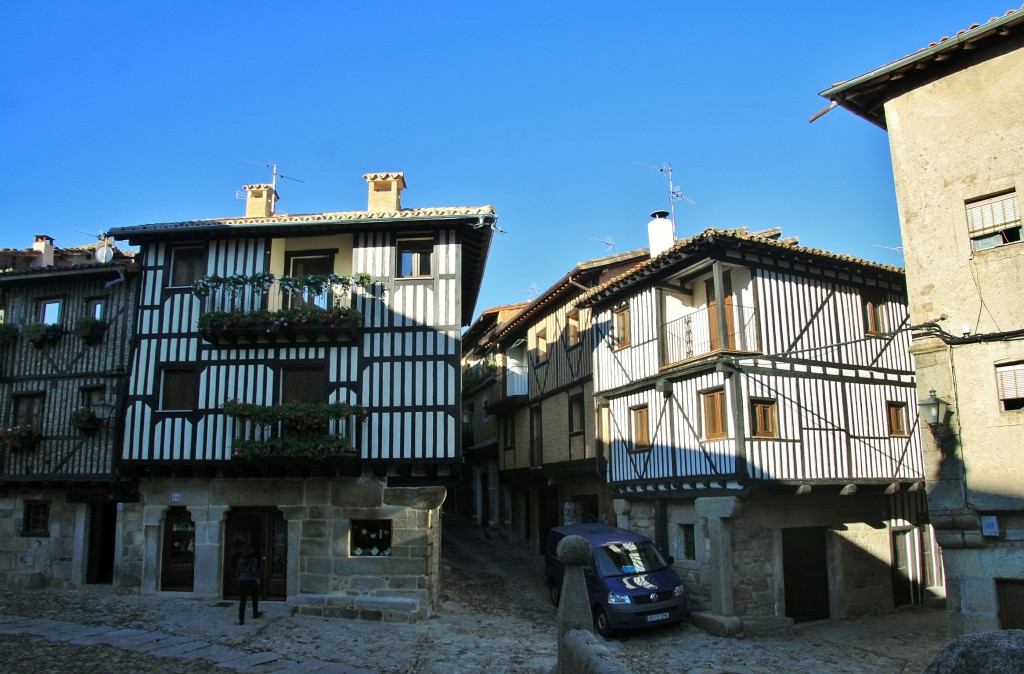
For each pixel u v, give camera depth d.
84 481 17.00
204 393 15.71
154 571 15.82
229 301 15.93
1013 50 10.52
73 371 18.02
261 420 14.90
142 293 16.44
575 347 21.95
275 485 15.53
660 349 17.09
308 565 15.02
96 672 10.04
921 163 11.30
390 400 15.39
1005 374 10.16
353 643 12.33
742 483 14.48
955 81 11.09
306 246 16.72
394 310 15.81
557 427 22.95
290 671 10.48
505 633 13.74
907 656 13.16
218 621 13.52
